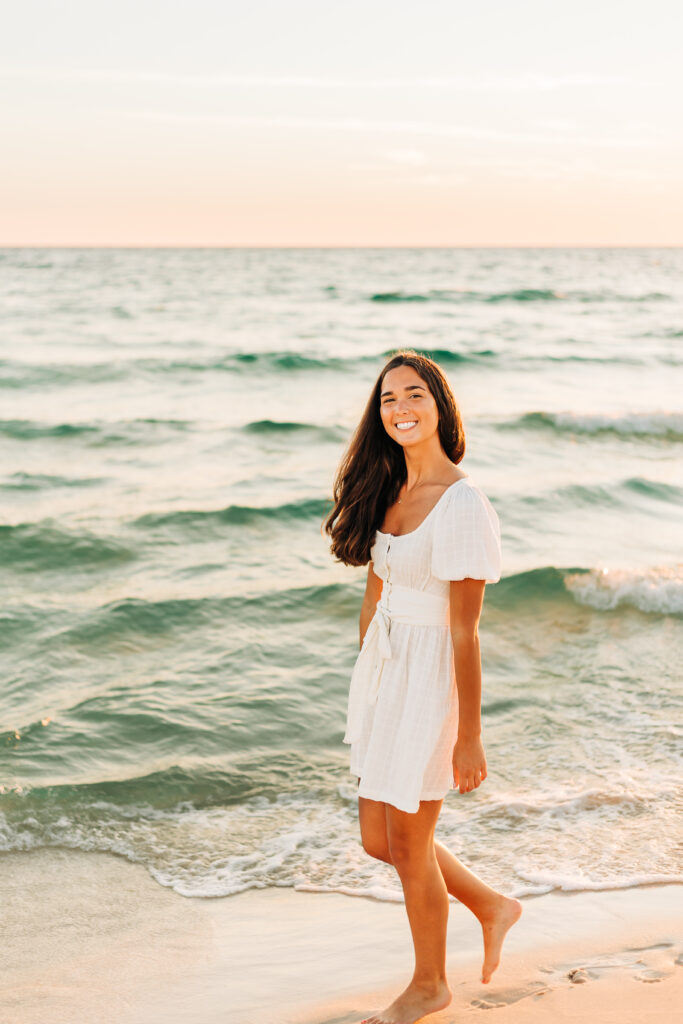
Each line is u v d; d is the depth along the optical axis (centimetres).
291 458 1355
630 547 939
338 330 3459
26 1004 288
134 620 709
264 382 2134
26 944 329
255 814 443
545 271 8919
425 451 250
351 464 262
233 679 604
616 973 284
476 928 329
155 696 570
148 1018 278
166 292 5428
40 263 9775
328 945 325
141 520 987
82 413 1688
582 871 372
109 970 311
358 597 760
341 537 264
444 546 233
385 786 243
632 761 484
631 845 394
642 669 629
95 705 555
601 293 5803
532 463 1359
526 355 2714
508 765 484
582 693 586
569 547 936
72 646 662
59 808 441
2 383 2042
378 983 296
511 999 271
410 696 242
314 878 382
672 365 2583
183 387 2048
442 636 243
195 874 387
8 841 412
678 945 306
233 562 869
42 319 3684
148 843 413
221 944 329
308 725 539
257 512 1009
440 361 2575
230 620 714
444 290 5791
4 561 863
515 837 406
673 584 759
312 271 8338
